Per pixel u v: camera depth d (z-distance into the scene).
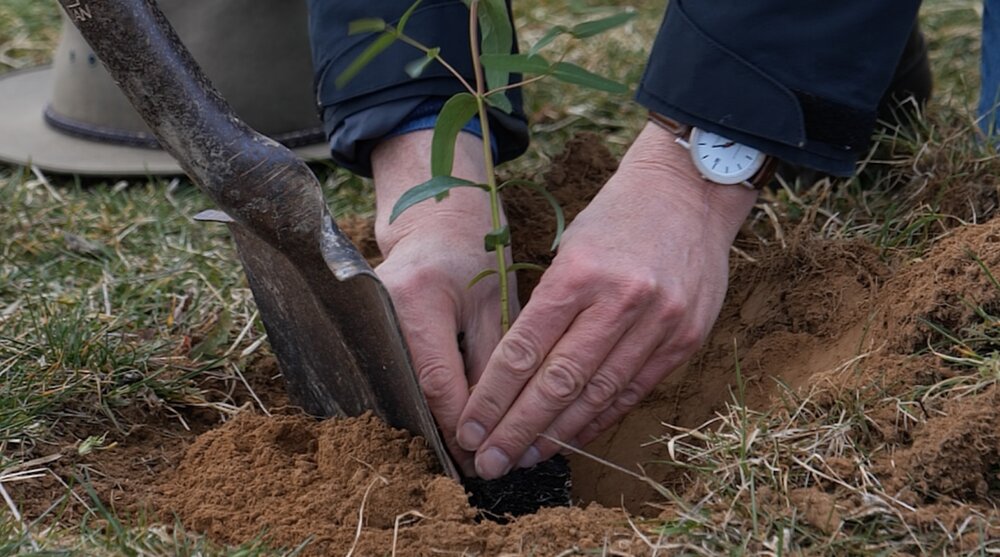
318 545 1.40
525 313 1.51
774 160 1.64
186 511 1.49
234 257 2.34
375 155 1.88
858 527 1.37
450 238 1.68
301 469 1.53
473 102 1.51
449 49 1.82
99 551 1.35
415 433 1.56
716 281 1.59
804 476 1.46
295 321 1.63
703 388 1.80
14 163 2.79
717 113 1.59
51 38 3.68
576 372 1.49
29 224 2.48
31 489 1.54
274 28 2.74
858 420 1.50
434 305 1.60
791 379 1.72
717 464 1.50
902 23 1.61
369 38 1.82
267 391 1.89
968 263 1.66
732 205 1.65
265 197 1.40
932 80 2.58
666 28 1.63
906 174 2.23
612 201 1.61
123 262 2.31
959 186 2.04
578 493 1.72
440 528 1.39
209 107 1.39
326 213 1.41
